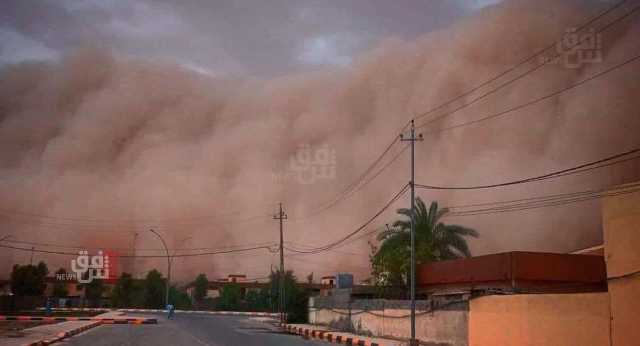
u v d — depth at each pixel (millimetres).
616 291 13125
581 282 21938
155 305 73188
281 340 24375
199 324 36344
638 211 12711
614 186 13336
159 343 20453
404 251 30453
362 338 25750
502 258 22234
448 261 25875
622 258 13000
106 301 74062
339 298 33438
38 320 37531
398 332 25203
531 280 21609
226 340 22750
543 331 15492
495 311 17969
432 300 22469
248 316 55312
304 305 40625
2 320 37188
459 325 20328
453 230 31812
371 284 36531
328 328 33531
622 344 12867
